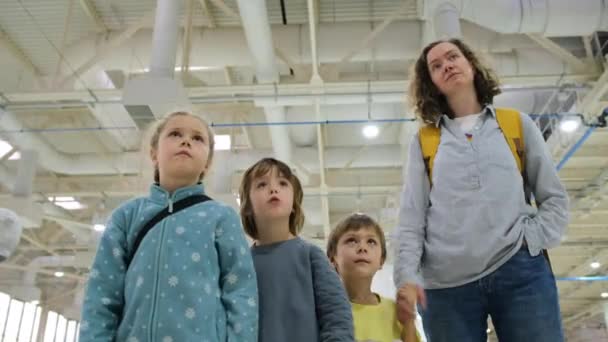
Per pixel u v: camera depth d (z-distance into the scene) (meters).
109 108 6.37
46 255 11.36
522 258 1.29
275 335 1.31
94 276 1.23
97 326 1.14
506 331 1.30
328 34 5.59
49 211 8.76
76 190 8.47
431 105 1.63
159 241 1.24
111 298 1.21
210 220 1.30
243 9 4.04
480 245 1.31
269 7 5.54
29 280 11.79
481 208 1.34
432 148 1.53
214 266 1.24
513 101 5.71
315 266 1.45
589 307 15.18
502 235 1.30
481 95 1.64
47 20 5.70
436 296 1.39
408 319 1.37
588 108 5.12
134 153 7.67
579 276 12.10
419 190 1.51
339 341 1.29
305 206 8.70
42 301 12.77
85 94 4.96
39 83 5.94
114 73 6.36
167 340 1.10
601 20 4.18
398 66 6.50
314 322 1.34
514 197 1.35
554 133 5.80
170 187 1.41
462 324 1.34
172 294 1.16
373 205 9.54
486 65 1.68
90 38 5.77
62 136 7.39
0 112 5.31
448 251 1.36
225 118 7.10
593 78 5.02
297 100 5.11
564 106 5.68
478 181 1.38
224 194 6.02
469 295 1.34
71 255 10.92
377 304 1.78
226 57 5.62
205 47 5.58
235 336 1.14
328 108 6.86
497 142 1.43
